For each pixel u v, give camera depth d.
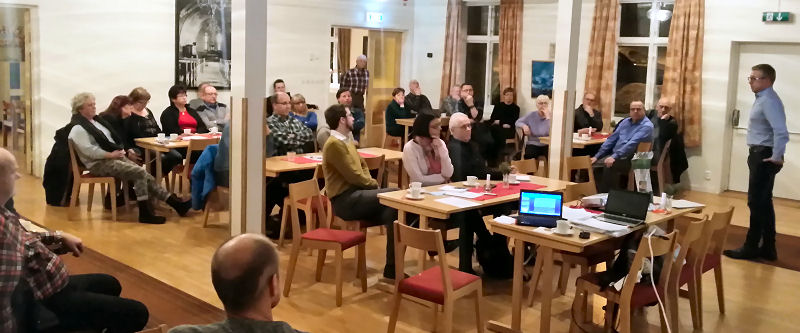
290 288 4.61
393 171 9.13
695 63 8.66
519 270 3.89
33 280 2.79
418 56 11.74
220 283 1.88
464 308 4.39
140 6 8.55
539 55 10.34
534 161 5.90
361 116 9.09
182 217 6.49
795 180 8.22
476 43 11.26
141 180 6.17
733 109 8.64
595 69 9.62
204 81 9.28
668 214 4.16
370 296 4.54
